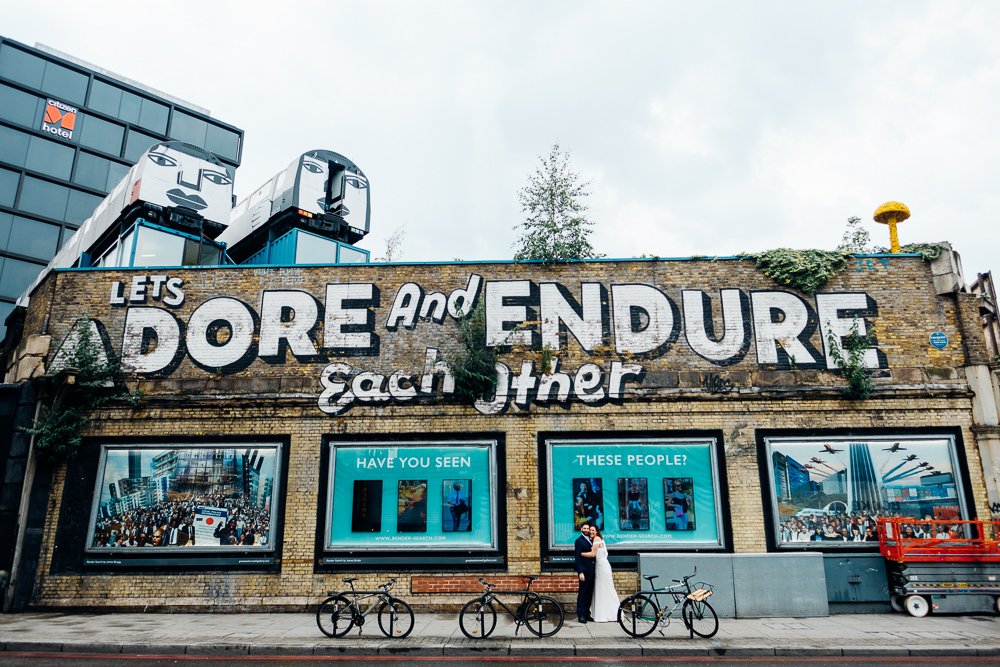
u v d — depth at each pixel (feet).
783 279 49.67
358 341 49.52
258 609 44.14
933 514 45.24
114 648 32.99
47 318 50.11
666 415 47.44
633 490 46.42
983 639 33.76
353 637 34.91
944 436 46.34
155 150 61.82
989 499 44.88
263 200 73.82
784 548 44.91
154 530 46.03
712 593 39.01
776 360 48.47
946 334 48.34
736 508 45.68
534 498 46.19
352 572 45.14
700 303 49.75
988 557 41.19
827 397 47.21
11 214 130.00
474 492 46.57
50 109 138.41
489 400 47.96
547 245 63.87
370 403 48.14
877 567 43.27
